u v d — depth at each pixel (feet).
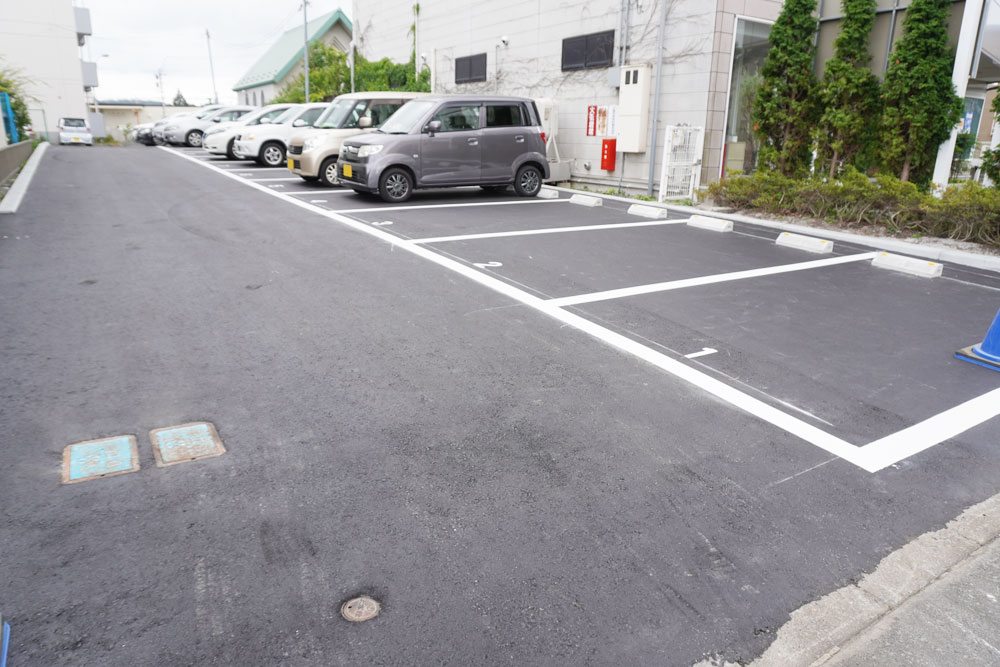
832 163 35.81
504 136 38.75
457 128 37.58
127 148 80.53
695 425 11.70
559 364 14.16
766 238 29.04
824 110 36.63
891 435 11.58
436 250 24.30
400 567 7.92
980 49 33.09
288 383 12.80
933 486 10.07
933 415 12.37
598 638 6.98
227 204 33.96
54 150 73.10
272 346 14.64
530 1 51.65
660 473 10.14
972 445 11.32
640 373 13.85
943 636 7.25
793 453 10.88
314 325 16.03
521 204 37.40
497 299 18.58
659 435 11.31
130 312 16.60
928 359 15.11
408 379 13.15
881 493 9.84
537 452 10.61
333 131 42.09
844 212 31.58
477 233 27.91
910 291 20.84
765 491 9.78
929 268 22.63
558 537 8.57
